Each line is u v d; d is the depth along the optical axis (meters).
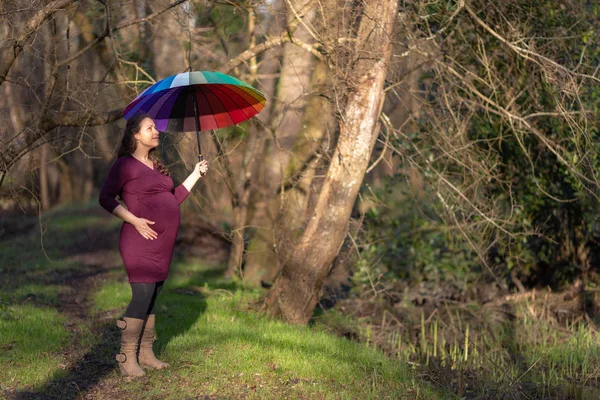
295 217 9.25
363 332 7.94
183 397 4.68
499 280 9.36
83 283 9.86
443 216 8.98
